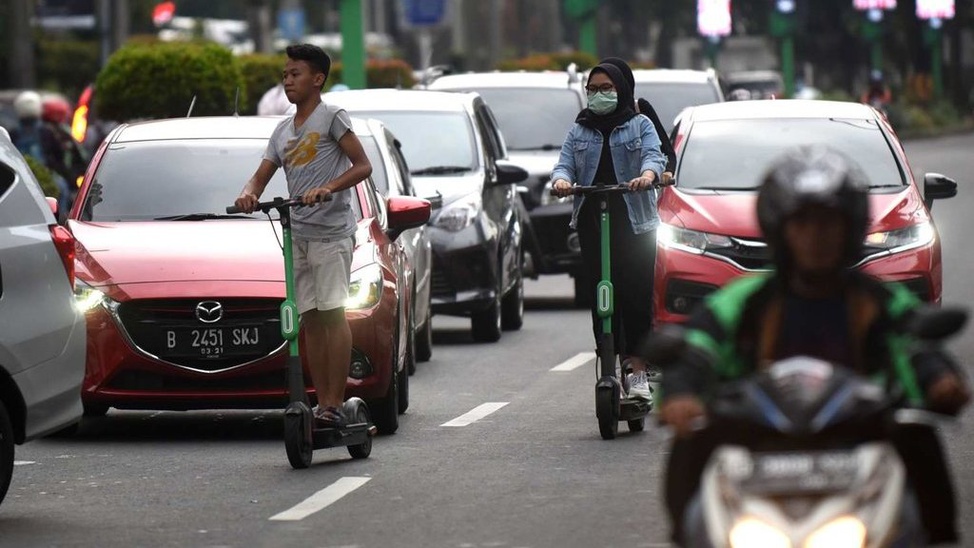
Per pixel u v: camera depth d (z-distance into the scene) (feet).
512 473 78.54
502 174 140.67
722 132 115.65
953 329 40.22
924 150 477.36
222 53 192.54
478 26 496.64
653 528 66.13
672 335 40.96
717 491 38.42
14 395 68.95
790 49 488.85
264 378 88.48
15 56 350.23
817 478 37.60
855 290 42.09
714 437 40.19
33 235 70.74
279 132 82.28
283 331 79.82
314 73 81.56
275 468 81.35
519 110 168.35
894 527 37.93
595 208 88.58
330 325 82.02
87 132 193.36
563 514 69.10
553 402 102.53
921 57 654.94
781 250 40.86
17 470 82.23
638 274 89.10
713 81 180.04
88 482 78.59
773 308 42.09
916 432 40.93
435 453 84.64
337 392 82.28
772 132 115.55
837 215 39.88
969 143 523.29
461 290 134.21
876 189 112.06
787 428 38.27
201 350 88.07
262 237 92.58
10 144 72.69
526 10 560.20
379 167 115.24
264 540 65.10
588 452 83.87
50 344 70.64
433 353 129.59
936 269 108.17
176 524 68.49
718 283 105.29
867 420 38.50
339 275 81.66
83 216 96.37
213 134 101.35
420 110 142.51
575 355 126.41
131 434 93.35
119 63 190.70
